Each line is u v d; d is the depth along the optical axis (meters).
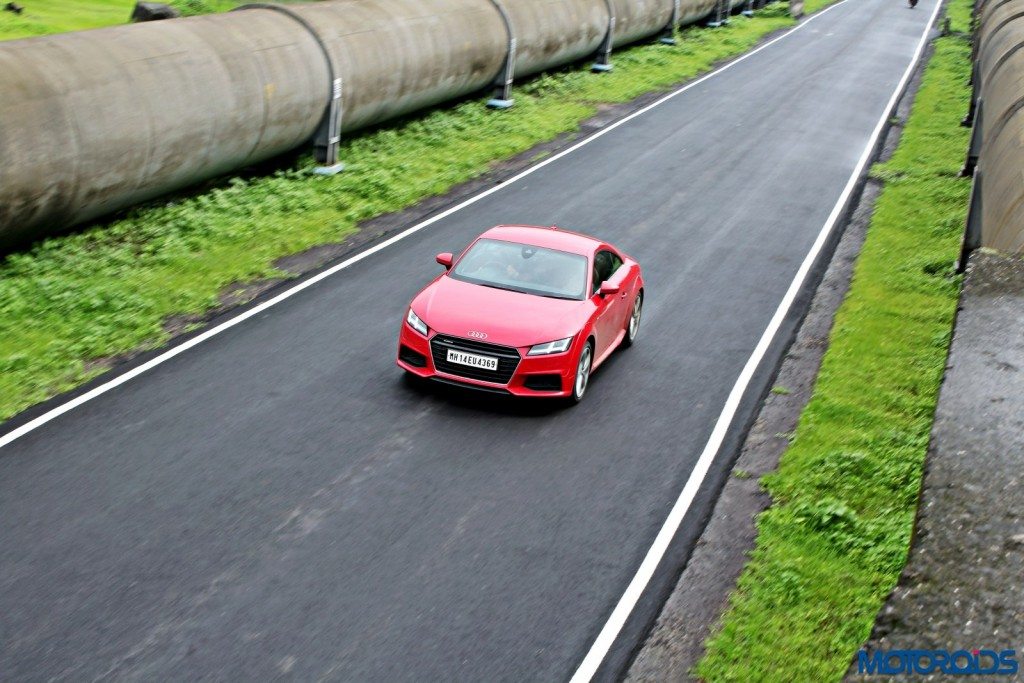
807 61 42.31
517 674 7.12
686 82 35.69
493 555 8.50
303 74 19.20
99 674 6.73
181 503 8.86
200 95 16.53
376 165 21.39
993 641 6.07
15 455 9.46
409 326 11.31
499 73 28.28
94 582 7.68
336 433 10.36
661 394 12.02
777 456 10.66
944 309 15.17
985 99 23.17
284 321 13.32
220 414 10.60
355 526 8.73
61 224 15.02
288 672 6.92
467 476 9.73
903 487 9.88
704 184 22.55
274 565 8.09
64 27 31.75
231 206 17.70
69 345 12.05
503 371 10.92
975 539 6.92
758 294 15.86
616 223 19.23
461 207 19.48
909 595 6.45
